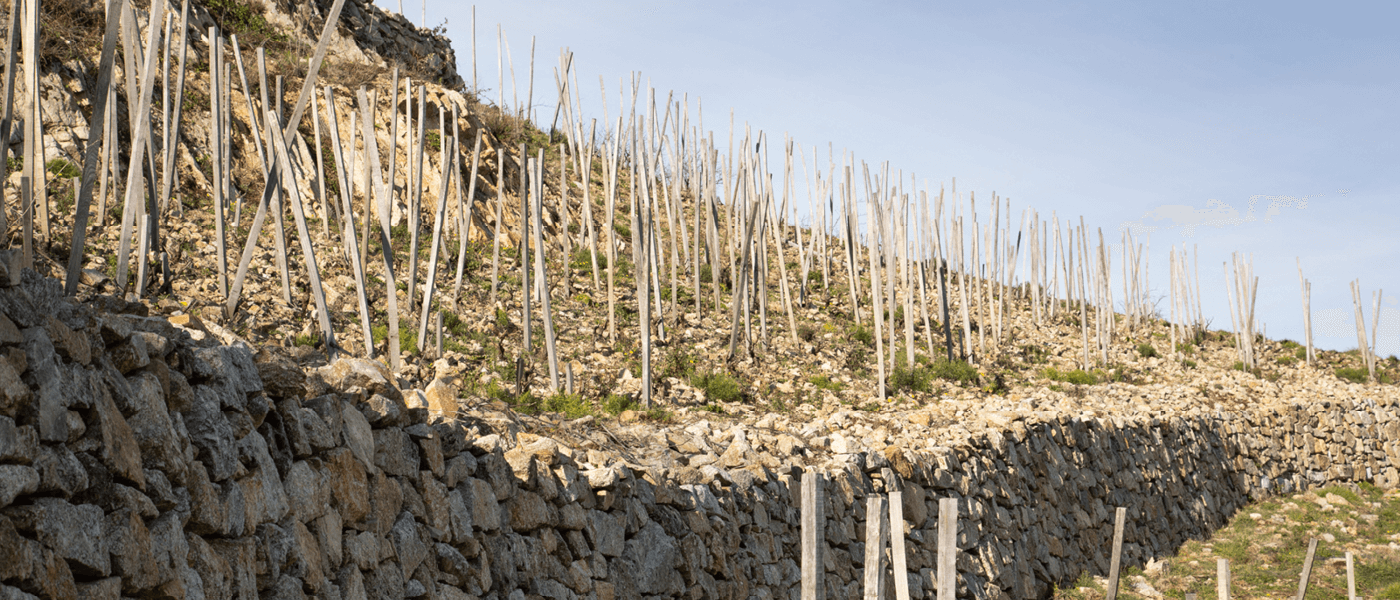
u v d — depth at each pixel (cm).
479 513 657
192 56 1866
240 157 1769
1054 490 1620
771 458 1113
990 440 1495
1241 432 2405
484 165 2198
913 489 1241
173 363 444
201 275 1276
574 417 1172
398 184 1927
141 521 386
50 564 335
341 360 613
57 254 1070
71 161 1399
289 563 479
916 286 2659
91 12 1636
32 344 352
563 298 1834
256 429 486
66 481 352
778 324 2080
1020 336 2659
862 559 1130
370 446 574
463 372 1276
